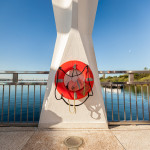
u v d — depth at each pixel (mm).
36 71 2506
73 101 2365
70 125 2336
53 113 2350
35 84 2496
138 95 16719
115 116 7738
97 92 2389
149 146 1676
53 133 2100
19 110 9039
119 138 1912
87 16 2492
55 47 2527
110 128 2336
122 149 1597
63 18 2570
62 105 2359
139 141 1818
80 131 2188
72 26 2471
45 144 1719
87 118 2359
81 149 1586
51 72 2443
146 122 2473
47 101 2365
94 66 2496
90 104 2379
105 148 1615
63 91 2270
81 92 2277
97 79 2459
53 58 2488
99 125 2342
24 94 17766
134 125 2492
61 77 2295
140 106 10164
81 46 2445
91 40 2584
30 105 10641
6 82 2465
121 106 10328
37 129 2271
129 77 2553
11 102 11945
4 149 1598
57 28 2572
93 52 2543
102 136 1983
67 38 2465
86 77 2312
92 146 1662
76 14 2406
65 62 2387
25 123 2422
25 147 1640
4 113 8273
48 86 2418
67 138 1907
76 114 2361
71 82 2316
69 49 2430
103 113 2373
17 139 1875
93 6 2492
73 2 2359
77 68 2328
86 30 2559
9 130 2227
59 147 1633
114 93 19203
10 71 2441
